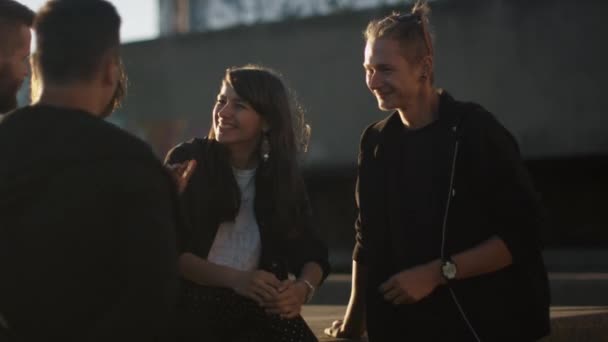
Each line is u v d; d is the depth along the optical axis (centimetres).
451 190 271
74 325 174
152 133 2105
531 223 268
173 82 2094
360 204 295
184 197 263
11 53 246
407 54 276
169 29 2102
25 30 250
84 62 188
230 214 270
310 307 522
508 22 1648
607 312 393
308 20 1925
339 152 1877
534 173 1705
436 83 1725
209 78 2053
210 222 268
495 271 274
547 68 1611
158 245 177
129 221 176
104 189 176
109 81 195
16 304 176
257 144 282
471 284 273
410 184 280
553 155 1603
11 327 178
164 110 2102
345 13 1867
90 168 177
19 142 182
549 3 1606
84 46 187
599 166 1644
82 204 175
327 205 1908
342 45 1877
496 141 268
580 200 1658
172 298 179
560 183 1680
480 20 1680
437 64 1723
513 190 267
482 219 272
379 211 288
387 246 288
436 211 274
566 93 1590
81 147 179
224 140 272
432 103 284
